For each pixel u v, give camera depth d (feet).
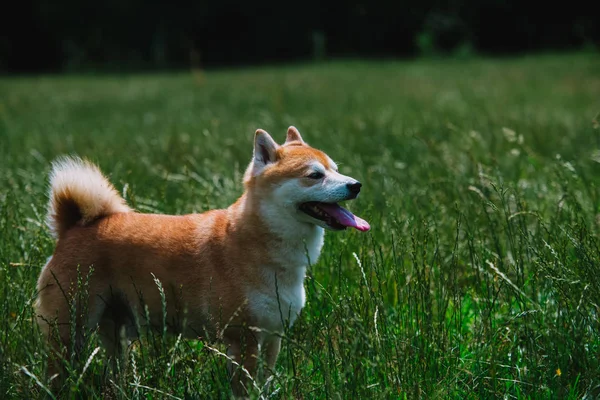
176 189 31.42
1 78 158.61
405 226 24.84
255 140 19.01
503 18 236.02
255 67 183.73
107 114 69.15
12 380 17.08
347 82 101.09
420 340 18.60
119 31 240.12
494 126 46.42
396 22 240.73
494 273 21.25
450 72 119.85
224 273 17.98
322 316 18.62
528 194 28.58
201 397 16.98
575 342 17.56
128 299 18.44
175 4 236.22
